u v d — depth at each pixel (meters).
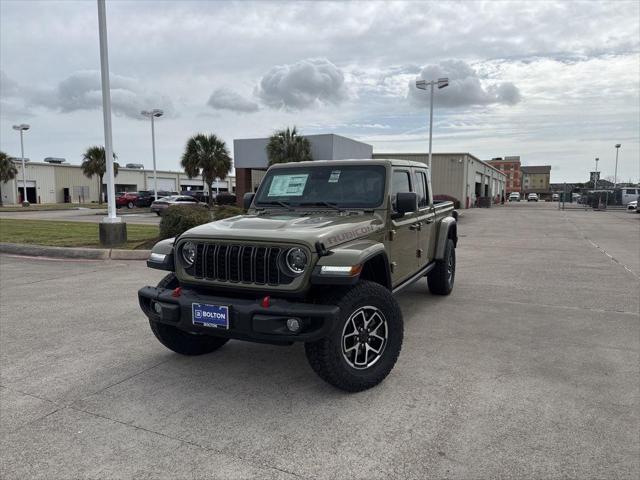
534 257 11.24
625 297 6.95
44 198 58.72
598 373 4.06
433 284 6.81
